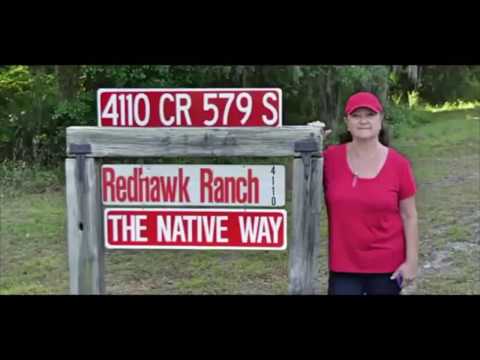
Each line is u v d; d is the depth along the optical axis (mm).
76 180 3545
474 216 7820
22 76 11125
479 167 11523
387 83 13406
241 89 3424
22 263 6242
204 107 3465
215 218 3494
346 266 3248
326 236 7094
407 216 3240
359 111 3139
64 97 10898
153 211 3529
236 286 5559
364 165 3191
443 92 24344
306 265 3420
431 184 10016
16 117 10969
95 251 3564
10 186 9625
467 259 6141
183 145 3461
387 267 3217
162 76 9984
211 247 3514
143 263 6289
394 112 15953
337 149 3305
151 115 3510
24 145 10945
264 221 3459
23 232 7324
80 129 3514
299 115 12188
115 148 3506
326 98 12023
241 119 3445
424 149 13891
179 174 3492
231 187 3463
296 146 3357
